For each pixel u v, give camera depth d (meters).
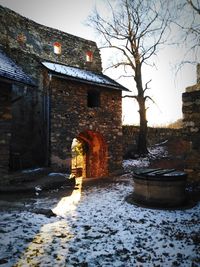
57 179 10.51
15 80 8.40
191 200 7.64
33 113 13.42
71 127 12.77
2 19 13.32
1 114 8.95
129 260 4.06
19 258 3.96
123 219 6.09
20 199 7.97
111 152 14.65
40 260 3.94
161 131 21.02
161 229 5.42
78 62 16.95
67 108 12.66
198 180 7.71
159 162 15.86
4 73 8.27
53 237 4.85
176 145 19.45
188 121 7.97
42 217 5.99
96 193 9.26
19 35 14.20
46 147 12.27
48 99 12.19
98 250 4.38
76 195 8.88
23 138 13.09
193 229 5.39
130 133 17.97
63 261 3.94
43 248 4.36
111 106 14.85
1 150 8.94
